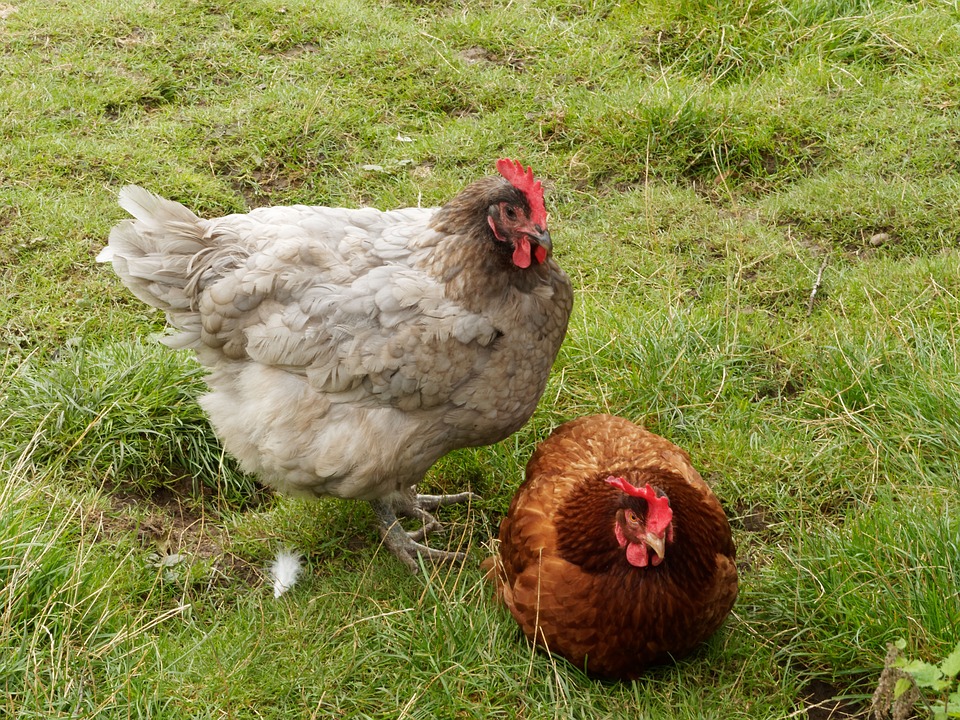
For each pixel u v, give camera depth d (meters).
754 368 1.95
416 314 1.68
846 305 2.00
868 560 1.70
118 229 1.73
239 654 1.66
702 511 1.64
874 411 1.86
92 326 1.99
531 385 1.73
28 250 2.06
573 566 1.62
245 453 1.76
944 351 1.89
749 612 1.71
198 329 1.73
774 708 1.63
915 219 2.10
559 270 1.74
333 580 1.76
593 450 1.73
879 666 1.64
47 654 1.63
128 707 1.60
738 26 2.43
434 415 1.71
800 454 1.84
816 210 2.14
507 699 1.64
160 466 1.87
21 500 1.74
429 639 1.66
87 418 1.85
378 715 1.62
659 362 1.92
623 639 1.62
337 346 1.69
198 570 1.77
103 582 1.71
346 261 1.72
